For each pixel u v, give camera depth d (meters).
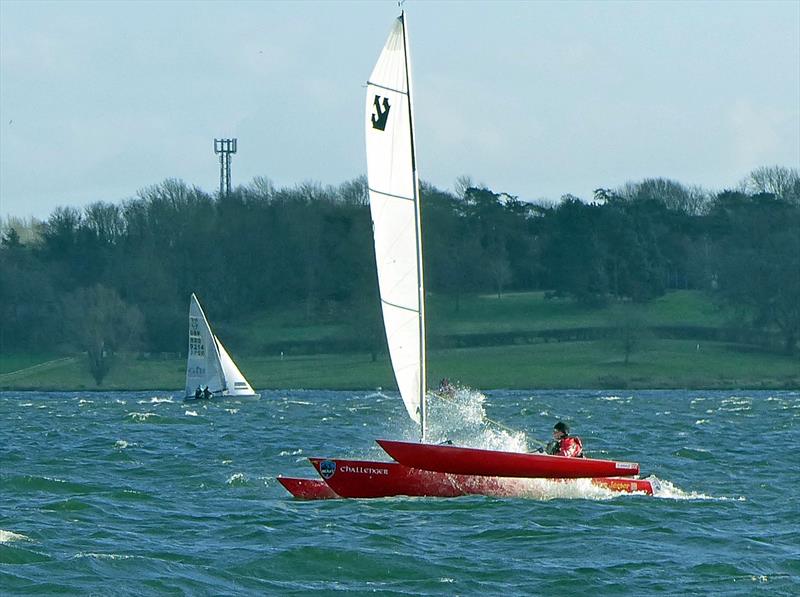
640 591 74.62
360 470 108.88
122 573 77.62
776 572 79.75
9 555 81.50
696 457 150.38
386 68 105.94
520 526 94.25
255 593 74.38
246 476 128.38
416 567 80.50
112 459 148.38
